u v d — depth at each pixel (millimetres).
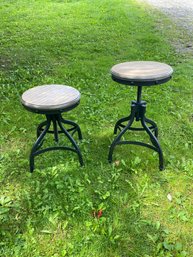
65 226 1776
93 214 1862
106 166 2281
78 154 2240
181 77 3805
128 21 6492
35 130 2738
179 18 6852
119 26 6148
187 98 3320
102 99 3295
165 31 5852
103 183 2113
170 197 2002
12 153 2420
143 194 2021
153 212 1887
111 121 2891
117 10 7391
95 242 1687
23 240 1700
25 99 1997
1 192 2031
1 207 1902
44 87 2219
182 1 8805
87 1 8508
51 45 5008
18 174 2193
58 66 4172
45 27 6059
